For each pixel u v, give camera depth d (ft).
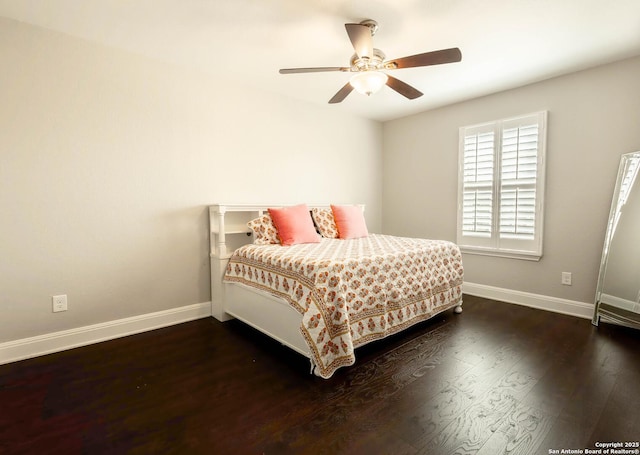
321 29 7.39
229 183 10.54
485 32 7.48
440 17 6.89
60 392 5.98
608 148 9.24
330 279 6.51
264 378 6.46
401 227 14.96
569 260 10.09
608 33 7.54
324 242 10.25
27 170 7.21
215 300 10.03
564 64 9.20
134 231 8.75
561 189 10.15
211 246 10.18
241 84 10.67
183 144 9.52
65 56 7.57
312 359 6.23
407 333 8.72
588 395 5.79
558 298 10.36
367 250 8.53
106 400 5.73
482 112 11.90
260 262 8.18
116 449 4.57
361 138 14.62
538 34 7.59
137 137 8.68
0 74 6.83
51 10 6.63
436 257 9.37
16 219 7.13
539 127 10.41
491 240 11.75
